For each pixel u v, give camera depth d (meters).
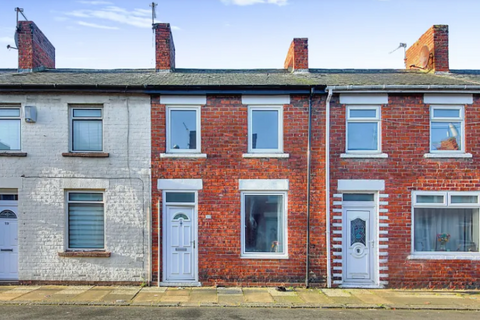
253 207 10.91
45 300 9.11
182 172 10.75
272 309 8.75
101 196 10.86
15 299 9.17
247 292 10.05
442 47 13.16
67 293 9.74
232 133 10.81
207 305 8.92
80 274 10.57
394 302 9.30
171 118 10.94
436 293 10.16
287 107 10.85
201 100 10.83
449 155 10.72
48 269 10.55
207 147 10.79
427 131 10.77
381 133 10.80
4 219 10.81
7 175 10.61
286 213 10.73
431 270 10.63
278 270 10.64
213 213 10.71
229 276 10.63
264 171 10.76
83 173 10.67
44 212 10.61
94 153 10.63
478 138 10.77
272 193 10.86
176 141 10.91
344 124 10.80
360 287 10.62
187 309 8.65
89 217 10.85
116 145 10.75
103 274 10.59
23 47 13.05
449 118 10.83
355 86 10.56
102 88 10.57
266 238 10.87
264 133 10.95
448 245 10.87
